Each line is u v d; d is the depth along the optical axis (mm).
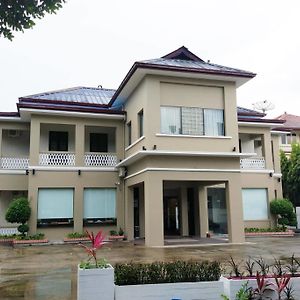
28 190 18594
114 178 19938
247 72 17000
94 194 19656
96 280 6016
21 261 11695
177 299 5926
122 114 19922
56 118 19266
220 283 6297
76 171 19328
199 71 16172
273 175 23203
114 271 6449
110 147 21625
